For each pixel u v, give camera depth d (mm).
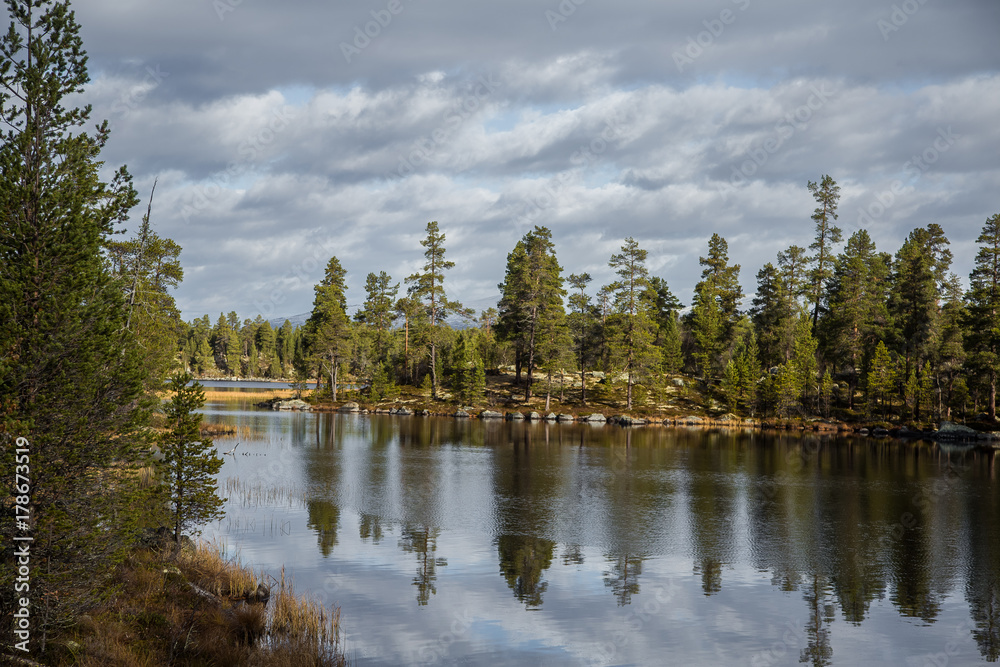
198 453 21375
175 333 45531
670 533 27469
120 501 14430
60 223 13797
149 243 35719
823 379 86062
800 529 28562
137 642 13930
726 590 20656
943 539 27203
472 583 20734
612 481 39688
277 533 26156
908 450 60469
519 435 65875
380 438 60625
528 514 30547
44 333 13273
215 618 15734
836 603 19688
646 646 16281
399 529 27359
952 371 81125
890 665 15586
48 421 13383
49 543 13133
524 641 16359
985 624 18172
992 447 65375
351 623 17188
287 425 71562
